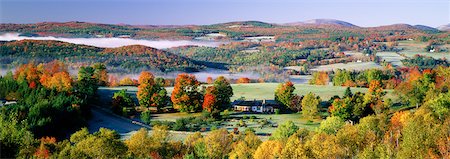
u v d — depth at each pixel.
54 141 85.69
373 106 112.75
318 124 113.44
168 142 81.69
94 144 65.75
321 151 66.06
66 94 131.00
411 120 68.25
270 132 103.25
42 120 97.06
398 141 66.56
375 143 68.44
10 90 132.88
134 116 124.38
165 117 125.06
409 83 131.12
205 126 110.62
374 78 187.62
